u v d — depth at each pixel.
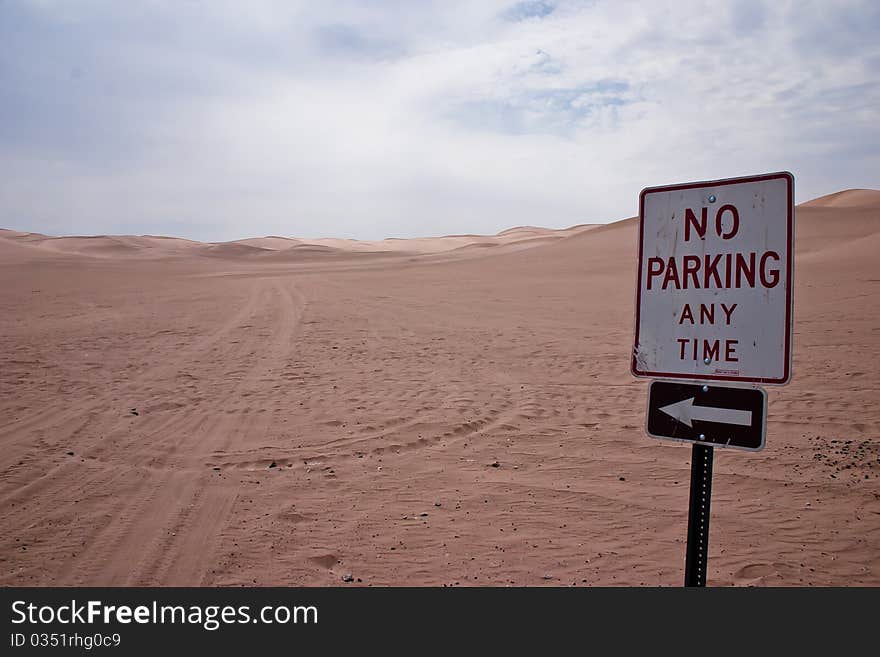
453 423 10.08
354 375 13.83
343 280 51.59
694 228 3.99
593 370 14.38
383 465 8.27
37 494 7.24
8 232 161.75
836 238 55.84
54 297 34.19
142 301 32.06
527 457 8.58
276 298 33.91
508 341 18.69
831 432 9.45
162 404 11.34
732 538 6.19
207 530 6.34
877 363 14.17
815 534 6.25
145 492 7.33
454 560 5.74
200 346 17.75
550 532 6.31
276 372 14.15
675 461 8.40
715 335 3.89
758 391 3.74
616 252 62.16
